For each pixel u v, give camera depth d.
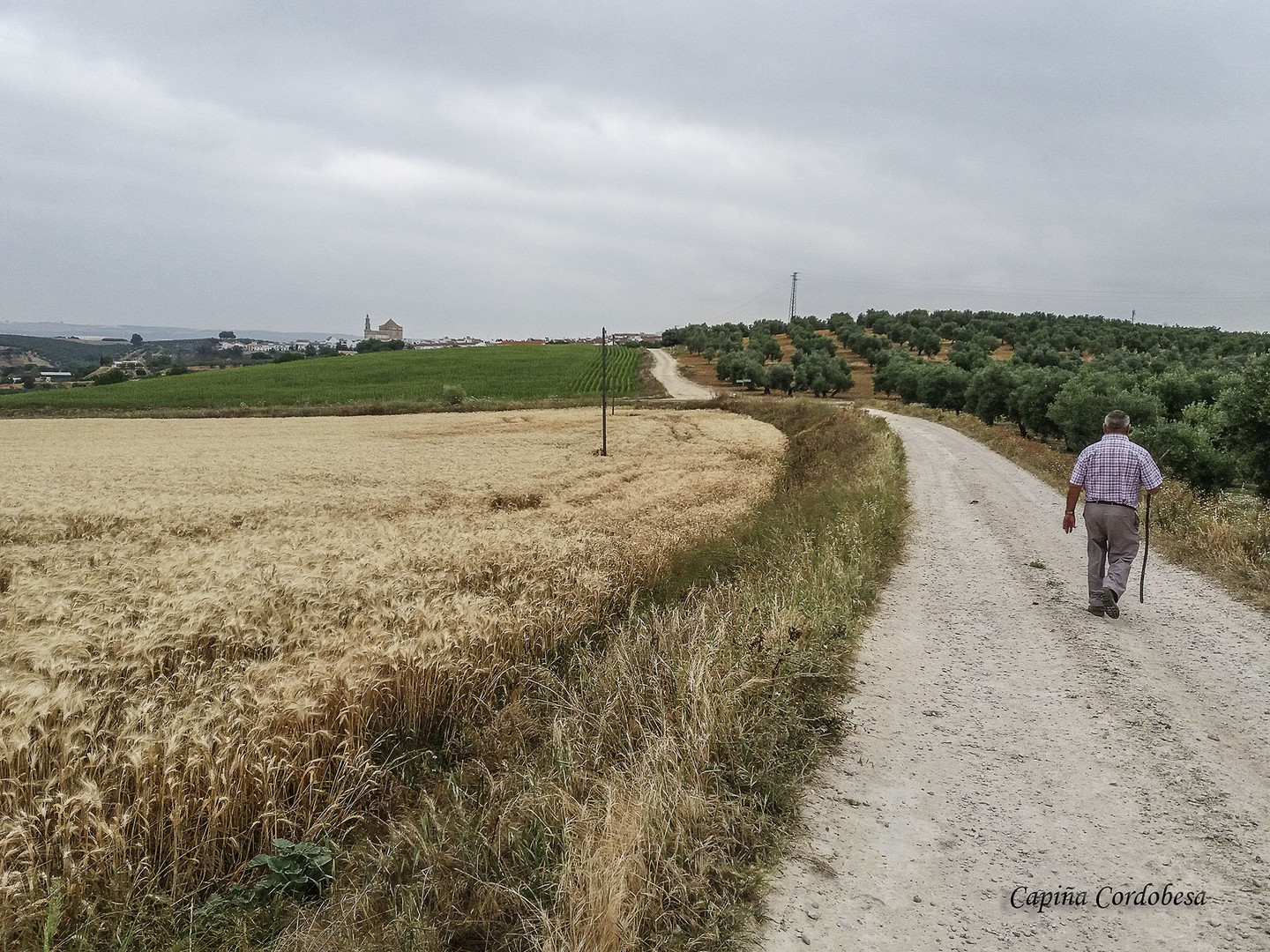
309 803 4.78
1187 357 81.81
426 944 3.30
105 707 5.30
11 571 11.02
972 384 55.69
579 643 8.06
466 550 10.53
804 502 15.50
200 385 92.56
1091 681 6.27
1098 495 8.16
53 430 52.59
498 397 86.19
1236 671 6.45
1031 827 4.16
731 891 3.58
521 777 4.76
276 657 6.20
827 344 127.38
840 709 5.75
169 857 4.31
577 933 3.14
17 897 3.71
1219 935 3.27
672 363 133.00
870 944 3.24
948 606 8.64
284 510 19.30
